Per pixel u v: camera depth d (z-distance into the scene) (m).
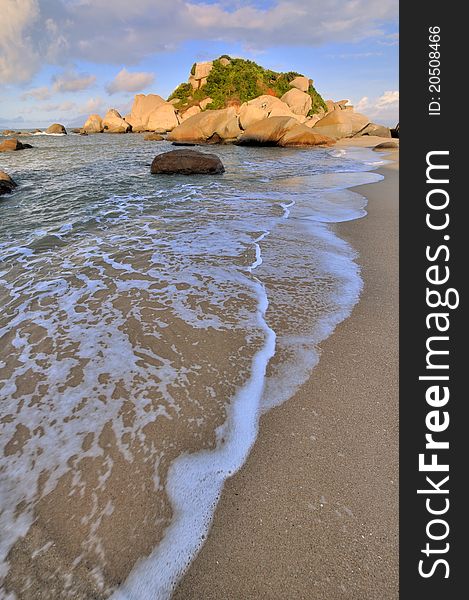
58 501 2.01
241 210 8.55
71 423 2.54
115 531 1.87
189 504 2.00
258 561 1.75
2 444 2.37
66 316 3.89
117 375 3.00
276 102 38.28
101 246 6.10
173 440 2.40
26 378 2.97
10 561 1.74
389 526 1.90
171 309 4.00
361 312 3.95
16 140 28.47
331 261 5.34
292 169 16.45
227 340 3.44
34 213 8.54
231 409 2.65
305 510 1.96
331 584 1.67
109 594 1.63
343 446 2.35
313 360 3.17
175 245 6.06
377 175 14.12
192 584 1.67
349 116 37.28
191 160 14.86
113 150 26.80
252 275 4.86
